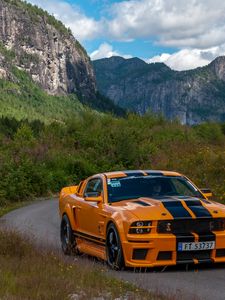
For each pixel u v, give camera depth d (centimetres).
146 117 6469
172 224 822
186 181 978
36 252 927
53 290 631
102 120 6047
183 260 821
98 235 934
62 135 5294
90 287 667
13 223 1716
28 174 3281
